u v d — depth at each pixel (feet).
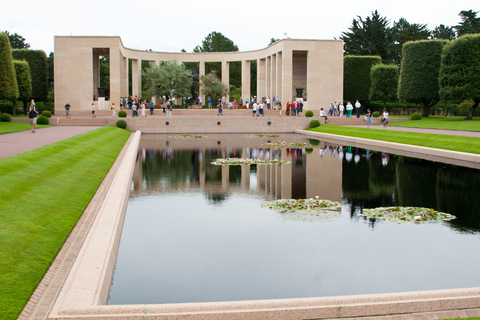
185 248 34.68
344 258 32.24
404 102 232.94
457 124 136.87
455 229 38.65
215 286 27.84
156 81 226.79
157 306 20.90
